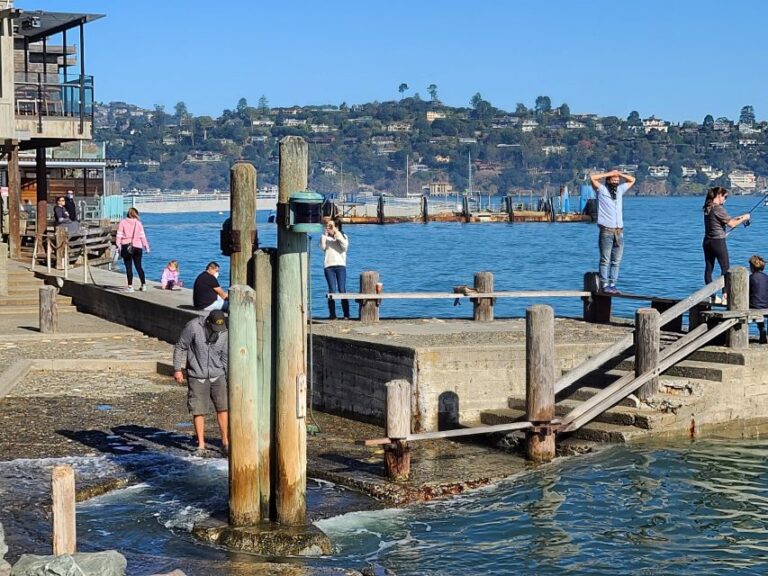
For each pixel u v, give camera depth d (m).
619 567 12.27
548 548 12.73
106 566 9.60
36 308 29.53
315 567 11.48
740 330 18.55
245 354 12.27
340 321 22.22
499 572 12.02
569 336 19.98
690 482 15.16
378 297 21.41
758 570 12.26
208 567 11.27
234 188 12.50
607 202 22.19
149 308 25.36
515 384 18.22
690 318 19.92
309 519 13.41
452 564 12.16
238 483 12.44
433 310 38.44
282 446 12.39
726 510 14.12
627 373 18.05
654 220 136.25
